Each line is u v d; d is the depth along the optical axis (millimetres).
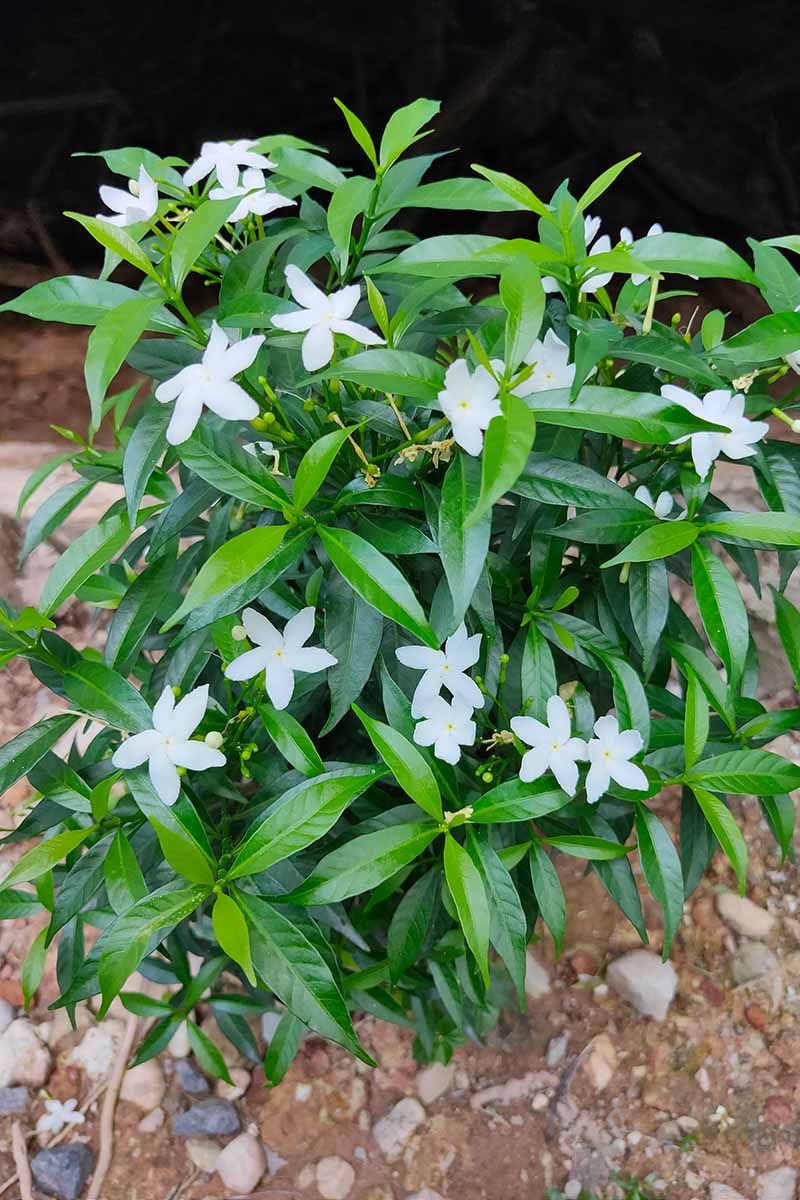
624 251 427
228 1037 660
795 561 508
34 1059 723
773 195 1358
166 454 475
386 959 585
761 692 942
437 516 419
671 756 489
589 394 391
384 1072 726
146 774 440
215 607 392
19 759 441
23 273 1417
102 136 1379
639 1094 718
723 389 417
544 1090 721
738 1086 716
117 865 455
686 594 967
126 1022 748
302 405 453
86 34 1301
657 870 484
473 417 372
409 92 1342
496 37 1295
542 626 501
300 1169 689
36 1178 679
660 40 1272
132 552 562
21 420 1206
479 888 421
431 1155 693
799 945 786
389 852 424
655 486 497
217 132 1404
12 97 1322
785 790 464
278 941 408
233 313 415
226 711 536
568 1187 682
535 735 431
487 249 429
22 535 989
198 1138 697
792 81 1276
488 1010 666
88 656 605
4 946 795
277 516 447
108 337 385
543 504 475
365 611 435
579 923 802
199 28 1287
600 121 1343
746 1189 674
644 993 745
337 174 496
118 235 400
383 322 427
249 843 406
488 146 1396
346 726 572
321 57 1320
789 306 461
